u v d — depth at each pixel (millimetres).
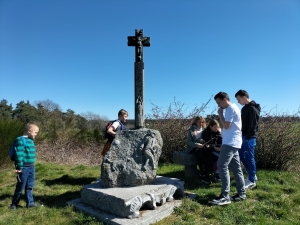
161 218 3527
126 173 4000
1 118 8750
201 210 3779
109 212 3543
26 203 4086
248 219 3451
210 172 5535
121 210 3371
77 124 19109
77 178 6129
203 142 5668
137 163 4102
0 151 7102
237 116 4016
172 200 4074
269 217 3541
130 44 4602
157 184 4121
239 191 4191
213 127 5652
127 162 4098
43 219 3553
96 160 9188
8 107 24812
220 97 4070
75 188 5223
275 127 6555
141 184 4031
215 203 3918
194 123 6004
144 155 4164
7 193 4883
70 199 4465
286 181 5309
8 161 7336
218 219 3488
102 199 3650
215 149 5418
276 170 6281
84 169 7320
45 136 11656
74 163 8586
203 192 4660
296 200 4102
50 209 3898
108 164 4051
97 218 3457
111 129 5305
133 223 3184
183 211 3709
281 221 3414
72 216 3600
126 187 3941
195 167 5984
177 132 8156
